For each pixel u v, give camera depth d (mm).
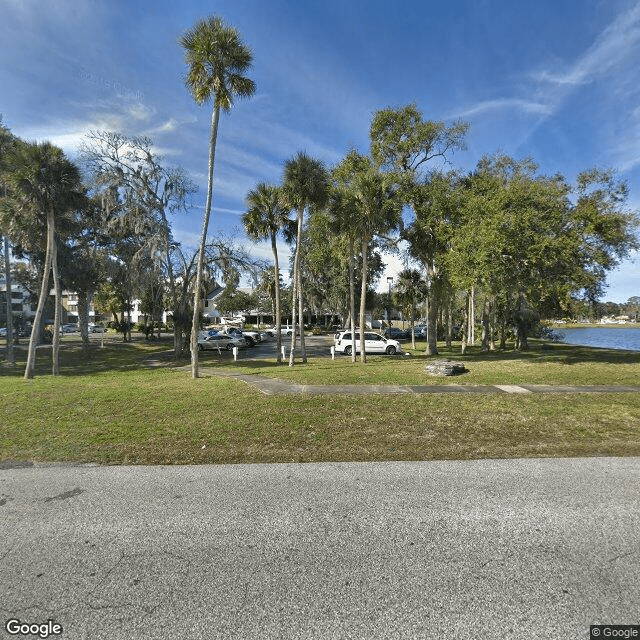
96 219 26016
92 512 3656
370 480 4371
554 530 3309
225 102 12391
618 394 9430
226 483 4312
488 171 23031
